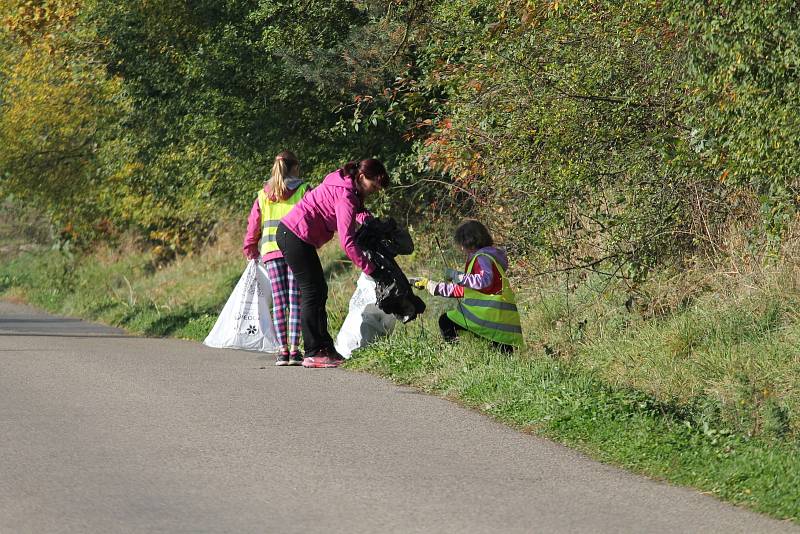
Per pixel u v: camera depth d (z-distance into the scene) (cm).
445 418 2192
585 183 2967
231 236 6481
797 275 2719
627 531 1466
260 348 3180
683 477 1741
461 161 3119
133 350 3328
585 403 2109
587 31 2900
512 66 2992
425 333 3038
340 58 4147
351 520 1494
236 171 4747
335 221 2814
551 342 2950
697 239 2967
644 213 2966
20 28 4994
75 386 2564
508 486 1689
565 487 1691
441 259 3928
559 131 2902
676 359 2589
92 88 5600
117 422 2133
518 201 3131
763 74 2166
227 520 1489
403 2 3759
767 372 2367
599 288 3119
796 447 1909
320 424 2120
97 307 5650
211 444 1945
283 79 4444
